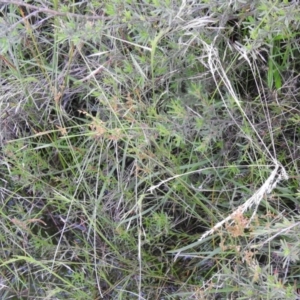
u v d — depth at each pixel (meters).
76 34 1.36
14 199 1.84
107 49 1.58
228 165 1.50
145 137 1.42
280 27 1.29
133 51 1.52
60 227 1.82
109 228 1.71
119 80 1.50
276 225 1.26
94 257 1.65
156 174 1.51
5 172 1.83
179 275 1.66
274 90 1.51
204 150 1.46
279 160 1.54
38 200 1.82
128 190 1.64
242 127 1.45
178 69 1.47
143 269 1.66
